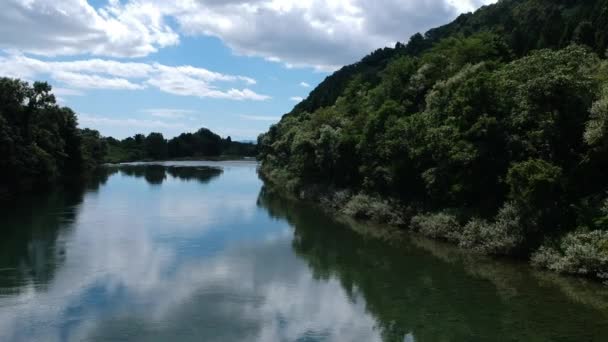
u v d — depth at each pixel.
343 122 67.44
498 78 34.75
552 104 28.69
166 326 19.16
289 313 20.80
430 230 36.16
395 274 26.81
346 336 18.34
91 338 17.88
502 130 32.50
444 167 35.56
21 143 67.69
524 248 28.70
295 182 69.81
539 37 70.44
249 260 29.88
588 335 17.94
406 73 62.34
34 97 73.06
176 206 54.22
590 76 29.09
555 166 27.94
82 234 36.81
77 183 82.19
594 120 26.55
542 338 17.73
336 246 34.09
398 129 42.28
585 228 25.61
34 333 18.25
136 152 189.12
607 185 27.36
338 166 56.28
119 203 56.03
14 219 43.28
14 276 25.44
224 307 21.44
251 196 65.69
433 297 22.77
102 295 22.72
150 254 30.94
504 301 21.95
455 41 62.78
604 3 67.00
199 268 27.81
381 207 44.19
